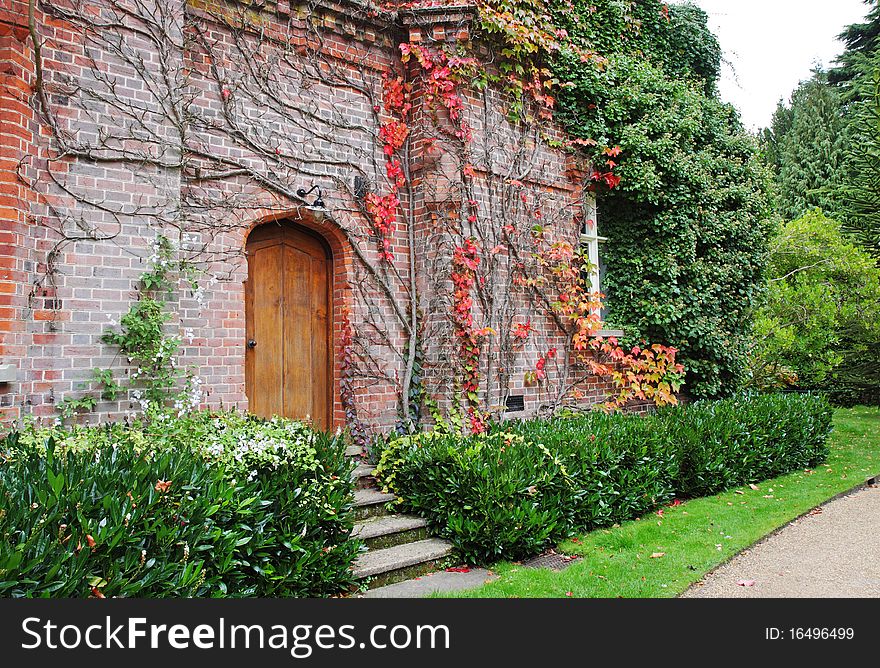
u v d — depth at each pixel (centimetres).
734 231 945
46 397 464
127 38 515
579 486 592
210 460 416
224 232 576
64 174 480
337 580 441
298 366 655
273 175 609
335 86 661
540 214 786
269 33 615
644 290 876
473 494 532
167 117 533
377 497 589
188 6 564
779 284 1650
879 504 712
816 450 945
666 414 816
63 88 482
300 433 516
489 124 733
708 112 977
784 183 2517
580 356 817
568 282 812
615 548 548
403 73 714
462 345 687
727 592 458
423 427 696
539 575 480
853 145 1316
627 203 891
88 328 486
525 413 755
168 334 527
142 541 304
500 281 739
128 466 348
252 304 627
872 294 1564
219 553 349
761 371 1416
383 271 687
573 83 798
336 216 650
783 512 660
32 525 274
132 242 510
